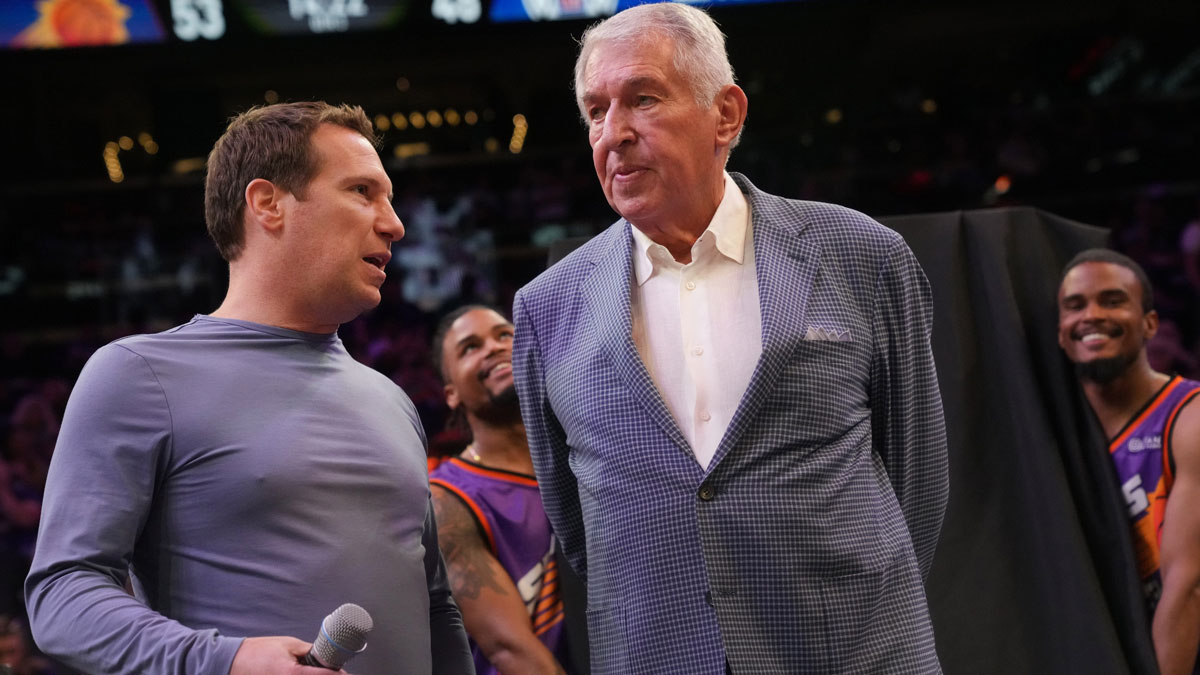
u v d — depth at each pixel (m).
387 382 1.48
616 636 1.40
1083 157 8.09
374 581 1.27
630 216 1.43
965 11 8.12
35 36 6.82
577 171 8.44
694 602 1.34
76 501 1.20
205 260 7.92
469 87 8.91
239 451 1.24
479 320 2.16
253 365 1.31
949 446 1.85
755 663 1.31
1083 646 1.74
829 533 1.33
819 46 8.20
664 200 1.41
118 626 1.12
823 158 8.11
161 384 1.25
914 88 8.44
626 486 1.39
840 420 1.39
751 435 1.36
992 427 1.87
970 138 8.20
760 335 1.41
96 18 6.86
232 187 1.37
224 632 1.21
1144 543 2.02
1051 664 1.78
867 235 1.46
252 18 7.00
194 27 6.95
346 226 1.36
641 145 1.40
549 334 1.56
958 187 8.01
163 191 8.27
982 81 8.59
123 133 8.84
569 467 1.60
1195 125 8.02
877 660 1.32
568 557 1.66
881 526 1.38
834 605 1.32
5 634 3.43
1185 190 7.73
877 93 8.52
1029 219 1.97
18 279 7.80
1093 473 1.92
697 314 1.44
